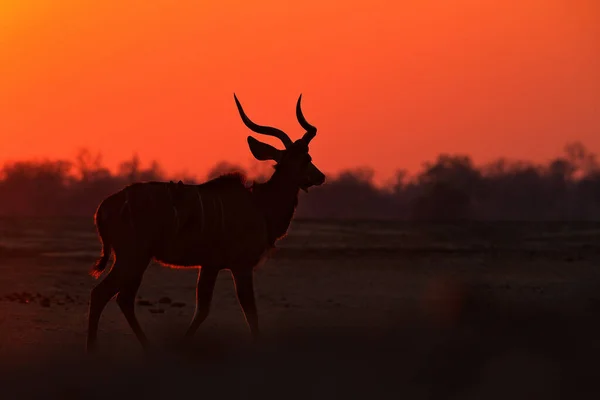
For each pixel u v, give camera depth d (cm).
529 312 6506
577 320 5984
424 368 4497
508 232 19550
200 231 5394
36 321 6569
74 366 4528
